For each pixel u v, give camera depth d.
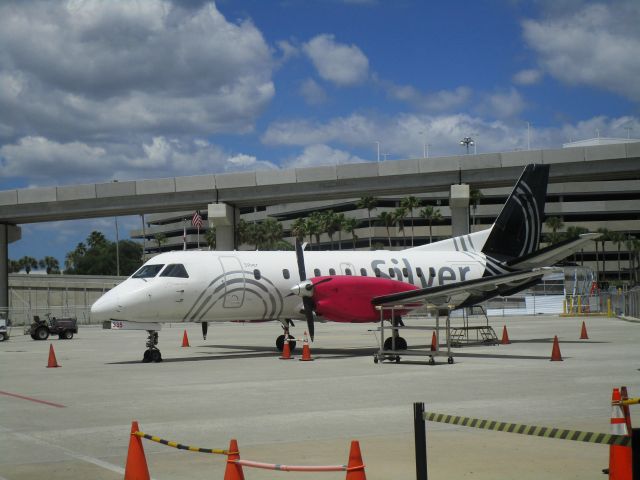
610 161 54.09
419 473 6.94
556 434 6.00
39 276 71.69
